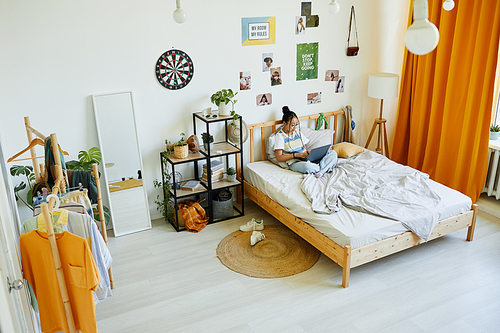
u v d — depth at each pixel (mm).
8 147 3504
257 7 4191
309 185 3869
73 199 2604
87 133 3799
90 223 2305
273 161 4613
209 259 3604
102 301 3092
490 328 2748
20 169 3352
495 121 4598
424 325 2785
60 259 2201
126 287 3250
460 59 4293
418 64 4793
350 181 3924
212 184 4238
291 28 4430
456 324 2787
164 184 4168
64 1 3393
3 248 1804
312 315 2898
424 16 1576
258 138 4672
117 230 4039
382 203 3506
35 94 3496
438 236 3557
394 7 4918
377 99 5266
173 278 3352
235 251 3711
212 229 4125
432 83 4707
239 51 4242
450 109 4465
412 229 3305
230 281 3299
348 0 4629
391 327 2771
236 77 4316
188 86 4109
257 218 4332
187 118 4207
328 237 3277
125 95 3826
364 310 2938
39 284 2281
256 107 4527
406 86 5027
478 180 4387
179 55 3969
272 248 3742
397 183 3910
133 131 3934
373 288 3176
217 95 4035
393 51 5129
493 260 3508
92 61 3635
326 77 4824
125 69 3785
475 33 4094
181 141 4059
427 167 4898
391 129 5512
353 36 4809
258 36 4285
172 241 3920
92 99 3711
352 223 3236
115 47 3691
